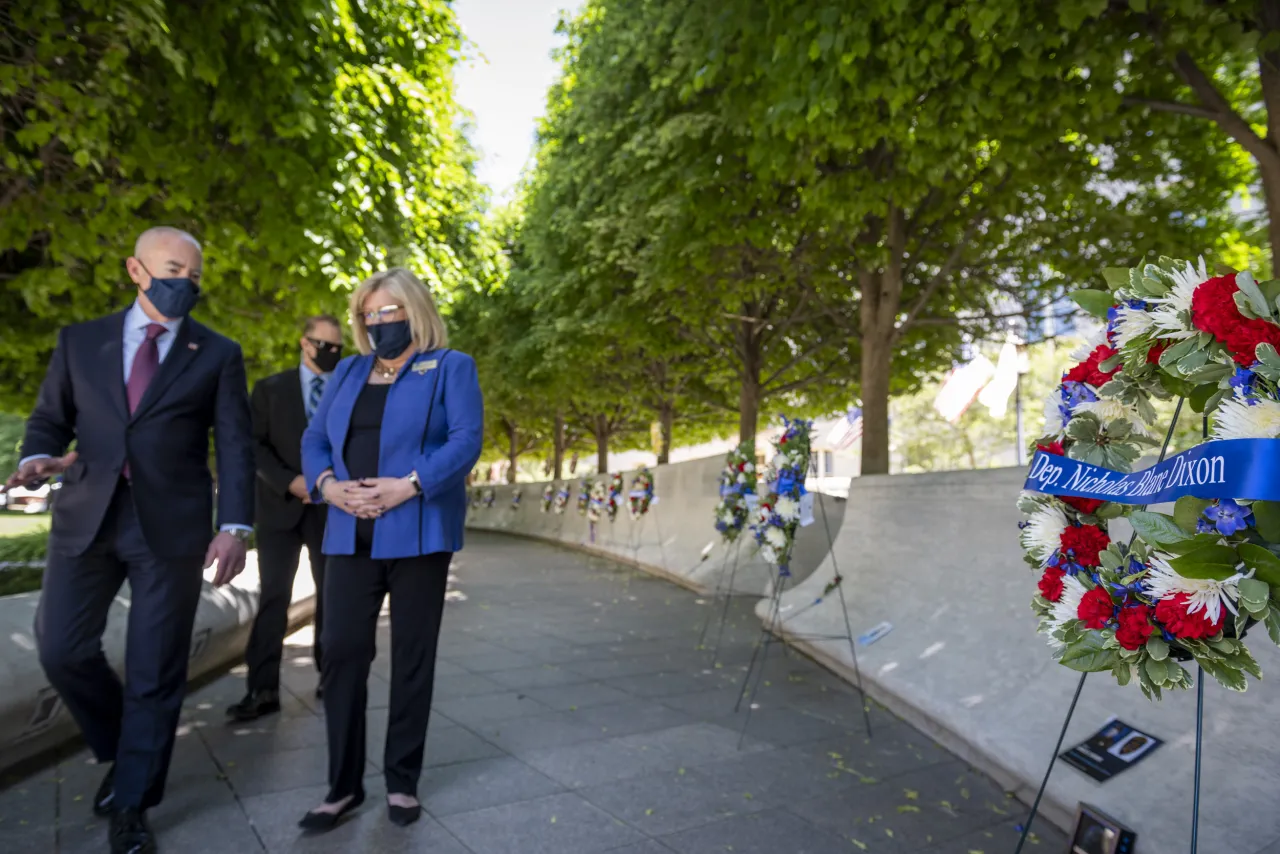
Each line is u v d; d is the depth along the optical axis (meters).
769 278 11.66
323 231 6.96
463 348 21.81
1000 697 3.86
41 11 5.00
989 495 4.96
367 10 7.73
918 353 13.93
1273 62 5.31
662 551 12.80
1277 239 5.45
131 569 2.87
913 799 3.39
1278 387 1.45
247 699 4.36
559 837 2.94
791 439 5.45
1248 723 2.72
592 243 12.09
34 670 3.31
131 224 6.55
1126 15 5.46
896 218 9.16
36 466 2.69
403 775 3.05
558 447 26.69
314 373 4.49
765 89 6.61
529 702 4.84
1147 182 9.12
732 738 4.18
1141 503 1.65
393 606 3.07
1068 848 2.80
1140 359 1.74
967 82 5.90
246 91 6.35
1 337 7.36
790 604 7.15
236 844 2.81
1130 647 1.65
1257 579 1.47
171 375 2.94
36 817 2.98
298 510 4.39
